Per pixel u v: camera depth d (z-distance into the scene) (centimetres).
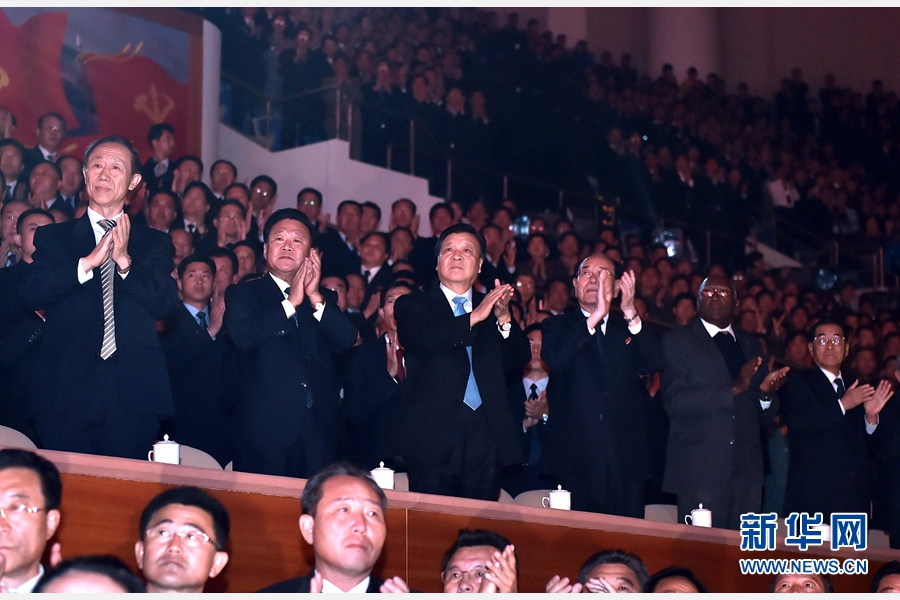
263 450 368
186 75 832
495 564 316
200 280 462
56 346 341
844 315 985
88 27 779
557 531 391
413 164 968
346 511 285
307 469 371
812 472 480
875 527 559
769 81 1561
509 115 1138
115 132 787
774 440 621
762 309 945
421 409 388
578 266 454
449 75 1146
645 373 456
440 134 1021
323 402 381
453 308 400
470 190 1024
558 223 997
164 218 649
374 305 610
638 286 898
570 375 435
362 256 716
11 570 255
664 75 1407
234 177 753
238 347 374
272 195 754
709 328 474
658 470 530
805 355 799
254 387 374
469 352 397
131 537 307
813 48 1563
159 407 344
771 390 469
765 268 1174
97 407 337
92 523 301
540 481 504
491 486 391
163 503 276
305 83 934
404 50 1118
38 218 452
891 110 1465
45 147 685
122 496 307
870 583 464
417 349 386
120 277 349
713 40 1539
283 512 337
